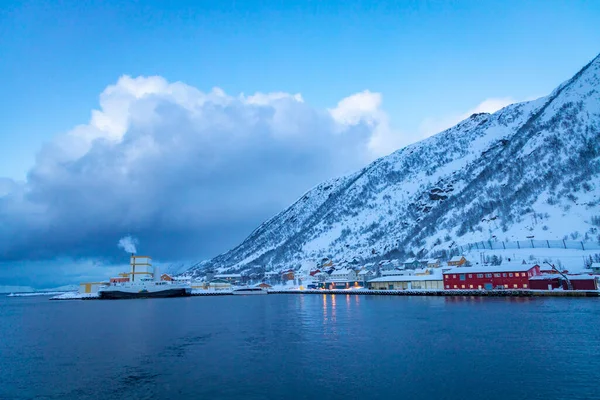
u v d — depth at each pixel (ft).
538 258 506.89
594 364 124.67
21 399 109.91
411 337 181.47
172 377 126.72
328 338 188.14
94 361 150.92
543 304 307.58
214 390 113.29
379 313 288.92
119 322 280.51
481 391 104.53
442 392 105.09
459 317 244.42
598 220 573.33
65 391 115.65
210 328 235.20
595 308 267.59
